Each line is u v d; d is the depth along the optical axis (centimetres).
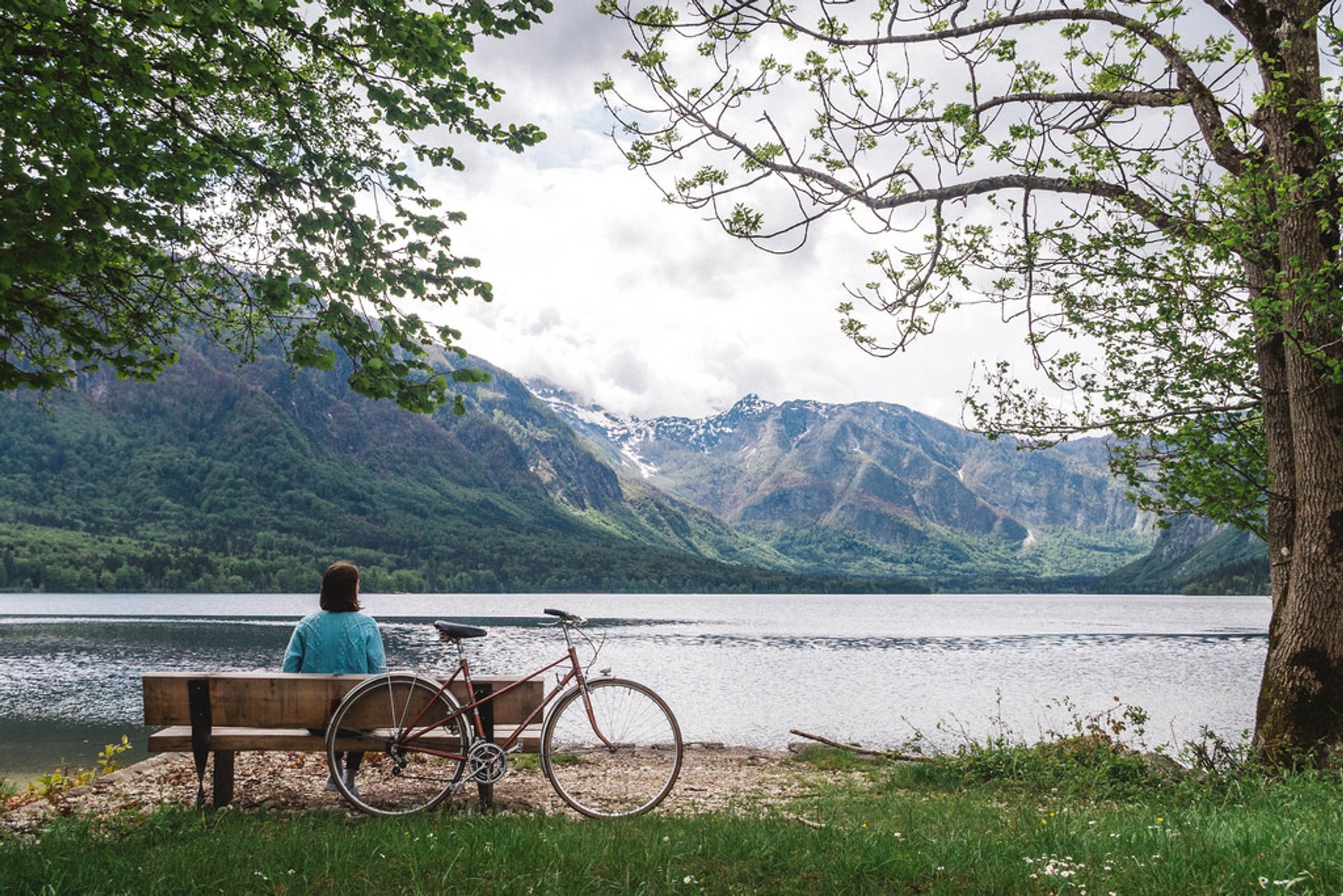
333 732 657
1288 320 923
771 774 1204
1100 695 3781
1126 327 1149
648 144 900
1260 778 846
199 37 725
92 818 644
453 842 526
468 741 668
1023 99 1028
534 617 11619
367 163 793
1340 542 923
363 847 518
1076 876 444
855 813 743
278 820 628
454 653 5581
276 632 7825
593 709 693
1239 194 924
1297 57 930
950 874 463
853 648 6819
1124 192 1025
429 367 753
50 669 4600
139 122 758
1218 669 5066
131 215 700
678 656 5769
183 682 661
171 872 456
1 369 798
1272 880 419
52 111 645
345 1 719
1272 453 1051
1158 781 923
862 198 955
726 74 848
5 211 599
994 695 3728
